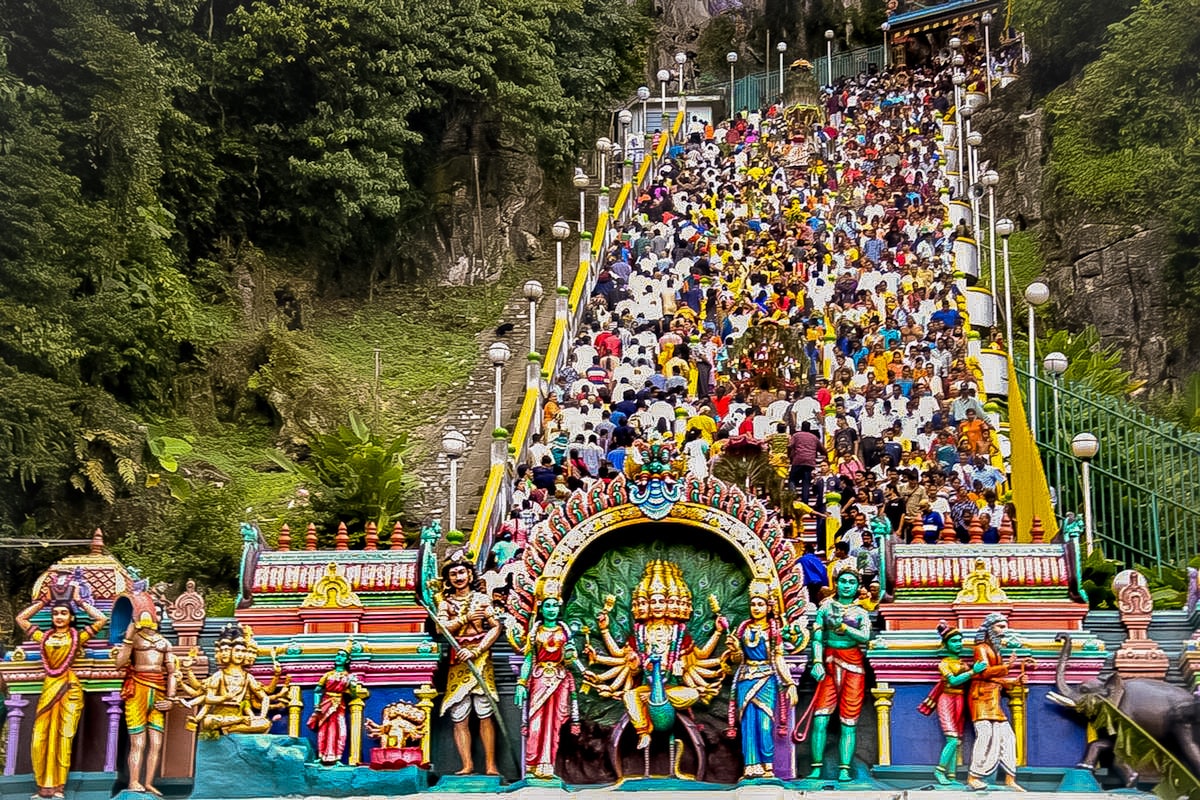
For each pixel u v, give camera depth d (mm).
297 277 57281
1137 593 21375
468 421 47719
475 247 60531
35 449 39562
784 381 38844
